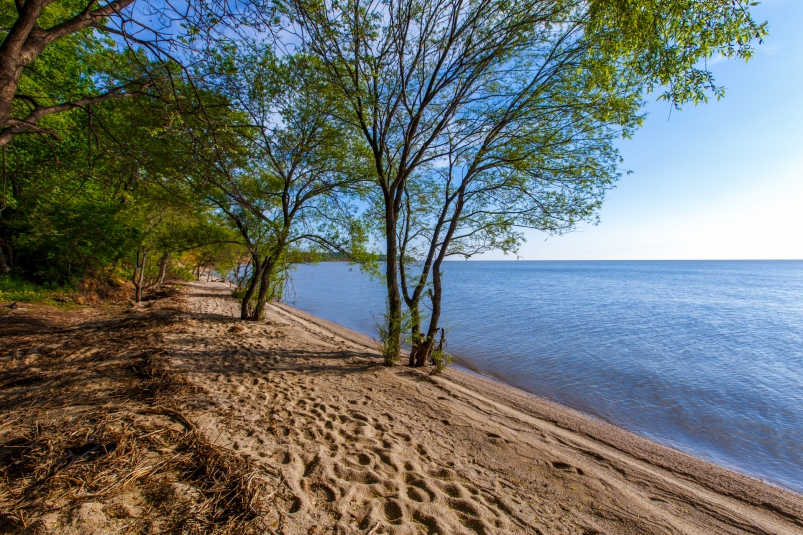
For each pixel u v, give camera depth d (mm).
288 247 13094
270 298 15344
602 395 9492
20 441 3541
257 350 9094
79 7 10836
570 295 35938
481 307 26156
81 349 7539
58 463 3123
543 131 8391
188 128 4766
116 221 14039
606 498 3895
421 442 4746
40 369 6066
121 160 5902
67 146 11641
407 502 3303
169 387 5445
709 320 21656
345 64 7012
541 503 3654
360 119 8398
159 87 4438
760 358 13328
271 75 9086
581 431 6387
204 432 4219
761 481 5293
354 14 6898
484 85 8664
